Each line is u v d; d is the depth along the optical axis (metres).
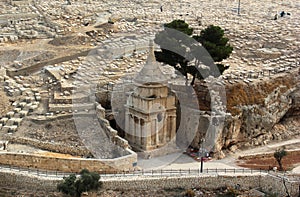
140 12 166.50
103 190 75.62
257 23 151.62
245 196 77.56
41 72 107.25
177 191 77.62
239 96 93.69
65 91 95.06
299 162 87.00
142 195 75.62
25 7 168.88
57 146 81.81
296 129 99.44
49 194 74.00
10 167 78.12
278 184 79.06
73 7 172.62
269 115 96.06
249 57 118.31
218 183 79.88
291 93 100.62
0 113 89.56
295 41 128.25
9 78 103.19
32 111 90.00
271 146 93.06
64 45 124.88
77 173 77.62
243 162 86.25
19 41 129.50
